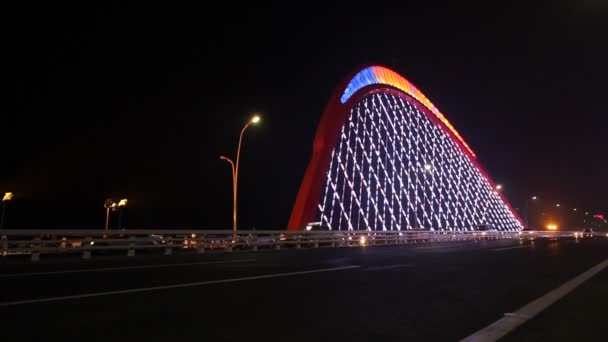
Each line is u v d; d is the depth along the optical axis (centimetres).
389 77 6172
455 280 1180
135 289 901
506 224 9050
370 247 3116
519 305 829
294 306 777
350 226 4400
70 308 710
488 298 903
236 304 777
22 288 898
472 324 670
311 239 2969
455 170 7775
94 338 548
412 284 1086
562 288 1049
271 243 2630
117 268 1310
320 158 4238
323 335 593
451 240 4750
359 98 5069
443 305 820
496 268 1525
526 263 1750
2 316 652
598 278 1281
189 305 755
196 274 1173
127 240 1909
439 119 7419
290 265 1480
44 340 535
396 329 634
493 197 8738
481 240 5188
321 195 4197
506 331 622
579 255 2267
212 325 627
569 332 630
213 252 2262
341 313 730
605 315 750
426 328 643
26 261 1558
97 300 778
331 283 1065
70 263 1505
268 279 1101
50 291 862
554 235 7619
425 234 4316
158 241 2047
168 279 1061
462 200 7700
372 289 989
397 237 3838
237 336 576
